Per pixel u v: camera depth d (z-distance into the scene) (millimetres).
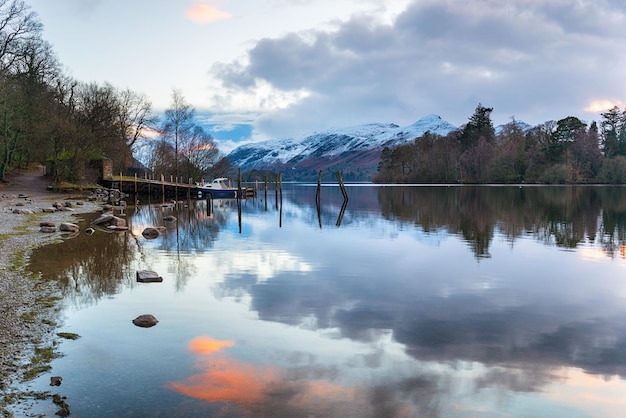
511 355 9305
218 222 36250
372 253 21500
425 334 10492
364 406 7109
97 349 9180
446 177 144625
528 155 131375
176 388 7590
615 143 141625
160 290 14070
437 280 15992
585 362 9008
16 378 7797
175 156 84875
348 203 60219
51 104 62188
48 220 31938
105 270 16719
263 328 10688
